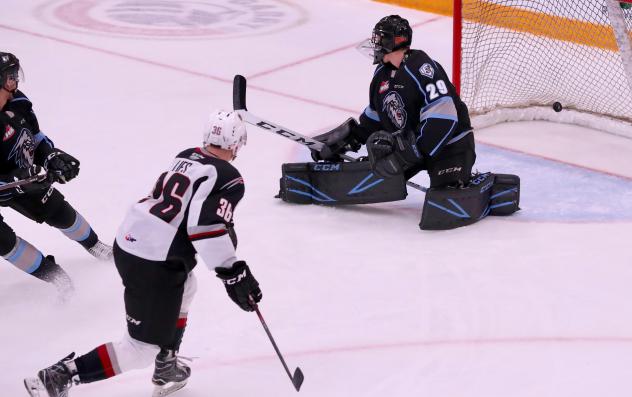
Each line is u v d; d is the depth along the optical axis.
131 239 10.53
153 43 29.59
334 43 29.97
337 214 17.25
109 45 29.33
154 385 11.58
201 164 10.41
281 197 17.73
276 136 21.77
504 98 23.14
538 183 18.95
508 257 15.33
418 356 12.44
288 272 14.89
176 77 26.34
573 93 23.12
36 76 26.20
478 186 16.44
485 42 23.02
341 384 11.82
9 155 13.32
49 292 14.32
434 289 14.28
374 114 17.17
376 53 15.93
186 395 11.59
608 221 16.88
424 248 15.73
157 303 10.59
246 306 10.55
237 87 16.20
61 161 13.63
